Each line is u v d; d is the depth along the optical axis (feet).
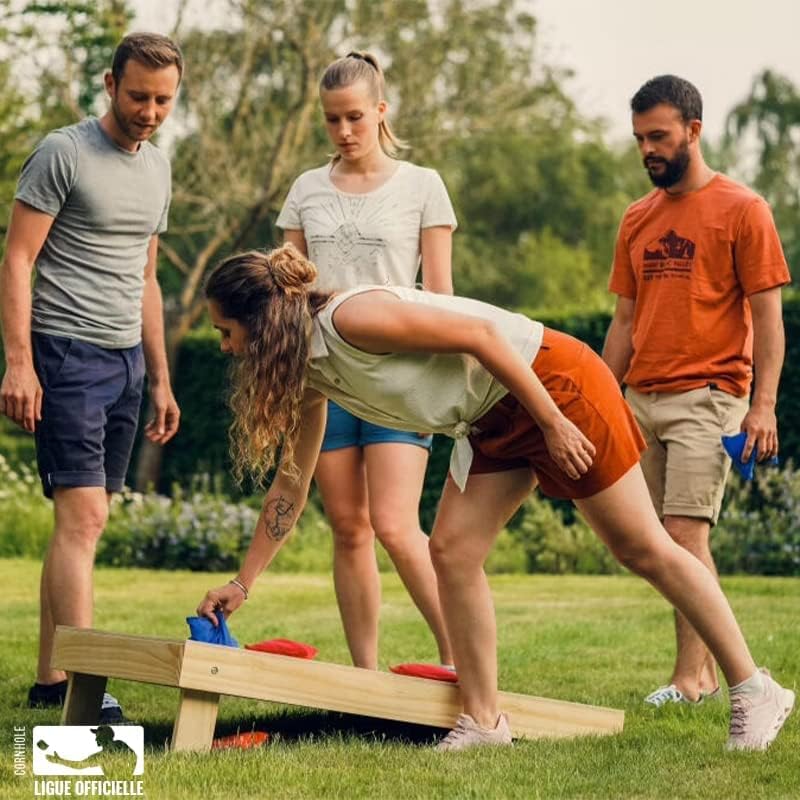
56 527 29.91
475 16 112.37
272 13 106.63
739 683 24.86
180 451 97.91
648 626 44.04
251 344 23.20
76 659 25.38
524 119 117.19
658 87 31.76
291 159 106.52
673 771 22.76
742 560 69.87
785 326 75.00
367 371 23.61
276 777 21.99
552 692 31.81
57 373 29.86
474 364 23.89
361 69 30.66
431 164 113.80
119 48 29.71
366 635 30.42
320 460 29.99
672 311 31.91
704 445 31.45
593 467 24.04
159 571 70.85
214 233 114.73
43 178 29.50
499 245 192.24
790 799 20.90
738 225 31.48
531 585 60.23
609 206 196.75
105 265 30.35
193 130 108.06
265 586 60.29
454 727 25.49
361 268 30.45
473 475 25.03
